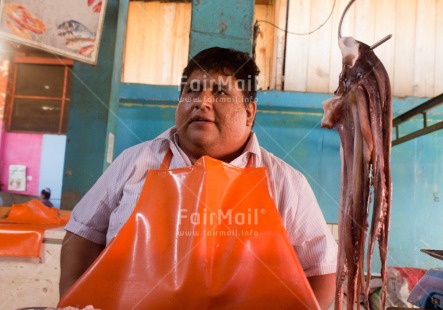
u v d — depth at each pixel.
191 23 2.28
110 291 1.03
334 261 1.22
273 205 1.09
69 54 2.64
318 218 1.24
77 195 3.14
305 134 3.74
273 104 3.75
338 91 1.24
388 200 1.13
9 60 5.49
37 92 5.52
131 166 1.24
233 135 1.17
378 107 1.13
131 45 4.59
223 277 1.03
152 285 1.02
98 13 2.71
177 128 1.22
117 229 1.17
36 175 5.44
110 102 3.24
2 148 5.47
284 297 1.01
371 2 4.11
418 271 2.31
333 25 4.14
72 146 3.19
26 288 2.06
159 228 1.07
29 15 2.49
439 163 3.65
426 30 4.09
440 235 3.60
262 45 4.29
